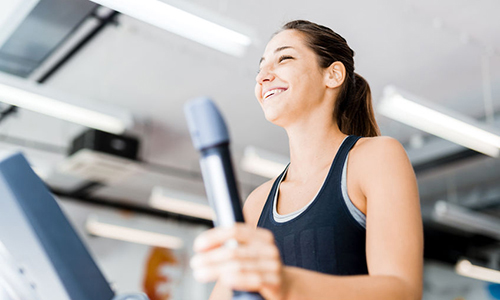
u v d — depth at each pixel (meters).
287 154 6.91
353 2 4.09
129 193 8.27
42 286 0.61
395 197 0.80
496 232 7.00
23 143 6.52
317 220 0.88
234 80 5.31
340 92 1.10
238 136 6.46
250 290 0.50
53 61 4.68
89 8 3.78
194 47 4.76
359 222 0.86
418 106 4.07
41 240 0.59
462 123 4.28
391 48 4.72
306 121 1.05
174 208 6.80
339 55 1.11
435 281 9.45
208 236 0.49
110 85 5.43
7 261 0.63
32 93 4.01
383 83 5.29
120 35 4.59
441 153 6.19
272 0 4.07
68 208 8.12
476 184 7.69
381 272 0.72
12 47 4.29
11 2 3.89
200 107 0.50
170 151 6.93
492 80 5.16
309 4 4.12
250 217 1.10
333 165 0.92
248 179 7.92
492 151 4.78
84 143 5.82
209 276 0.49
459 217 6.70
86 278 0.60
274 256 0.50
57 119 6.00
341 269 0.84
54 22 3.93
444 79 5.20
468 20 4.34
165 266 8.55
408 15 4.26
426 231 9.09
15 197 0.60
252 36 3.21
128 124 4.50
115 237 8.23
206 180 0.50
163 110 5.94
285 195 1.01
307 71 1.06
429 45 4.68
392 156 0.86
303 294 0.57
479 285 9.27
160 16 2.99
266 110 1.06
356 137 0.96
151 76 5.27
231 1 4.07
